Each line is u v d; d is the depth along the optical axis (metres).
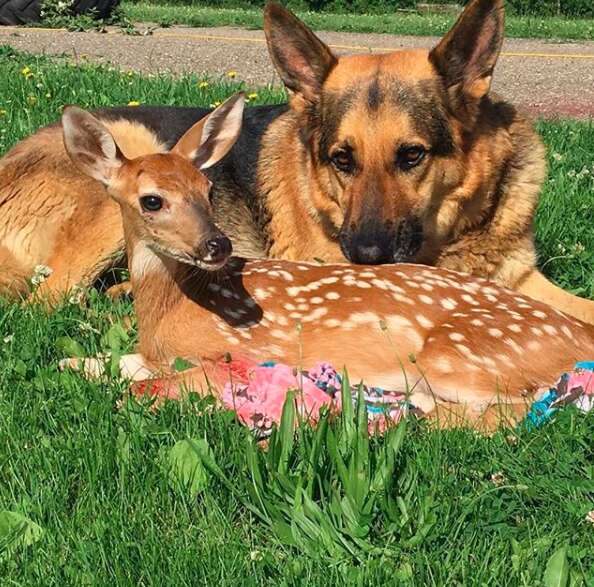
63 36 4.75
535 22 5.90
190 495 1.01
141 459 1.05
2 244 1.56
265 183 1.55
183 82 2.73
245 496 1.01
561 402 1.13
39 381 1.19
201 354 1.25
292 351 1.25
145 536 0.96
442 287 1.28
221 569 0.93
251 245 1.57
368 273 1.29
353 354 1.24
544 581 0.90
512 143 1.47
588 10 6.64
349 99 1.41
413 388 1.18
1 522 0.96
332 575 0.92
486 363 1.21
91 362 1.26
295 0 7.32
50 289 1.52
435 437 1.07
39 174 1.55
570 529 0.97
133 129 1.61
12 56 3.50
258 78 3.46
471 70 1.42
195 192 1.21
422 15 6.89
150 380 1.19
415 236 1.40
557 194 1.82
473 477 1.04
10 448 1.07
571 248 1.64
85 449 1.05
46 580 0.92
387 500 0.97
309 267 1.32
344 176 1.42
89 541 0.95
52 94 2.54
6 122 2.22
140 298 1.28
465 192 1.43
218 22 5.90
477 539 0.96
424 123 1.39
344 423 1.04
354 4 7.29
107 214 1.52
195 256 1.19
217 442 1.08
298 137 1.52
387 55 1.46
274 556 0.95
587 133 2.35
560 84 3.62
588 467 1.04
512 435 1.10
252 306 1.27
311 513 0.97
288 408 1.03
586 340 1.27
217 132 1.30
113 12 5.28
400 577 0.92
